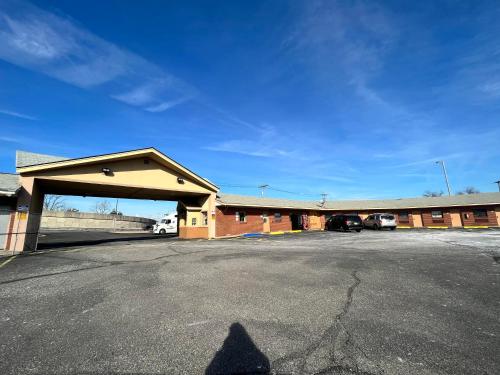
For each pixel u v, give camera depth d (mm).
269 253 10344
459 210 30938
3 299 4969
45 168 13672
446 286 5551
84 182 15141
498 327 3646
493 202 28766
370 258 8953
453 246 12008
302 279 6211
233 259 8891
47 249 13391
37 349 3205
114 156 15938
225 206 23109
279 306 4484
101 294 5199
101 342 3355
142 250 11633
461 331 3539
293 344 3262
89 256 9953
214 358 2984
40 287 5727
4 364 2896
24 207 12844
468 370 2701
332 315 4102
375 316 4047
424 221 33000
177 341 3361
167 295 5094
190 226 20641
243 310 4328
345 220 25859
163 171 18734
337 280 6105
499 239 14703
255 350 3139
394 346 3184
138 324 3852
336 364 2844
